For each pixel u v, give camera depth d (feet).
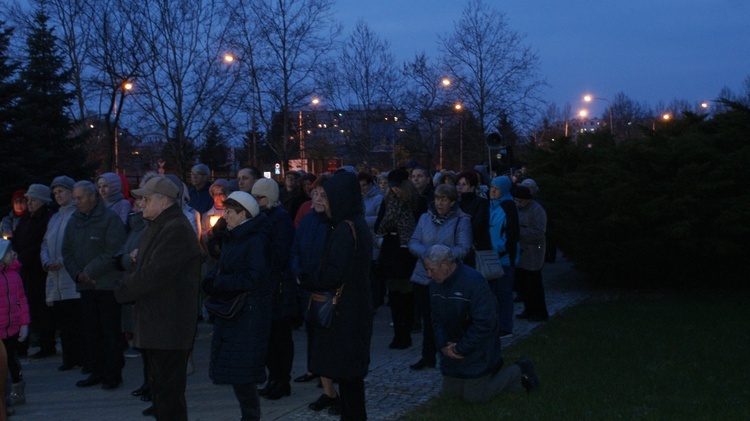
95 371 23.72
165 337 16.51
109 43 85.66
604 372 23.16
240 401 17.88
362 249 16.33
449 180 31.01
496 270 26.45
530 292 34.09
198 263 17.19
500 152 46.91
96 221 23.02
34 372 26.27
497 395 20.59
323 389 21.52
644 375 22.70
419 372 24.59
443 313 20.24
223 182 32.55
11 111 56.34
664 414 18.31
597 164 44.21
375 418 19.42
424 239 24.94
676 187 39.73
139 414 20.59
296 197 36.11
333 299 16.10
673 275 41.16
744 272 40.75
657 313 34.32
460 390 20.61
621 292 42.60
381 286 39.52
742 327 30.37
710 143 41.42
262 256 17.61
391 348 28.58
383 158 122.21
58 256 25.98
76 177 60.03
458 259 20.18
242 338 17.44
